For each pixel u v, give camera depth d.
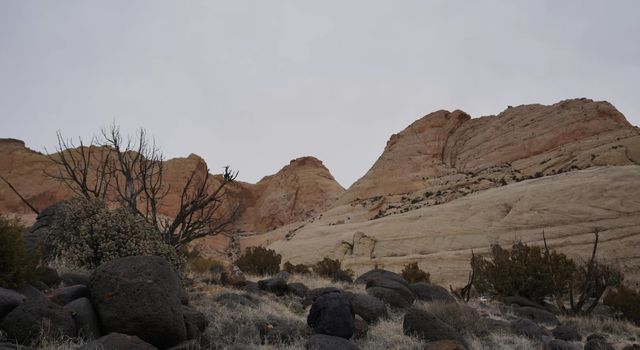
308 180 148.25
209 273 12.86
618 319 16.69
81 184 11.48
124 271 5.87
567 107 109.31
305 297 10.91
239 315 7.95
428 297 13.22
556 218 52.41
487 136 115.50
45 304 5.33
